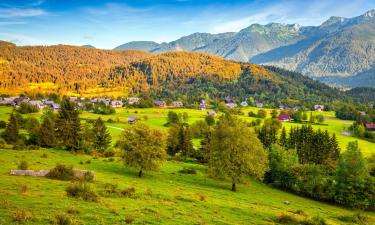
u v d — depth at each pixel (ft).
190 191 216.95
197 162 400.88
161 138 276.82
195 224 123.54
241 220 148.56
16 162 237.66
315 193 295.89
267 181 345.72
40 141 381.60
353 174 292.20
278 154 346.74
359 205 285.23
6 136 385.29
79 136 386.52
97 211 118.93
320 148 455.22
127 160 263.49
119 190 167.63
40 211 108.58
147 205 144.66
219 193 233.76
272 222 155.74
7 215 99.35
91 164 291.17
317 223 161.07
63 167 193.36
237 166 270.05
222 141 277.23
